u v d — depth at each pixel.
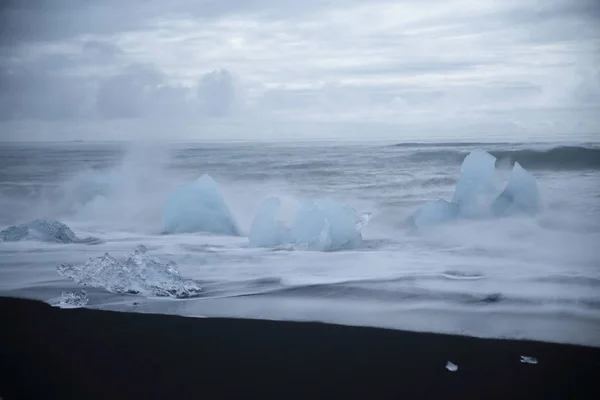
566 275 5.33
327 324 4.42
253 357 3.87
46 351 4.00
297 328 4.36
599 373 3.56
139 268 5.38
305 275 5.53
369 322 4.44
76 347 4.06
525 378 3.51
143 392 3.41
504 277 5.32
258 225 6.59
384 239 6.65
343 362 3.77
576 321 4.36
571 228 6.49
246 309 4.77
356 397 3.31
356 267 5.70
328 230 6.30
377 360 3.79
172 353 3.94
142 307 4.87
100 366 3.76
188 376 3.60
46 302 4.99
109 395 3.39
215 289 5.24
